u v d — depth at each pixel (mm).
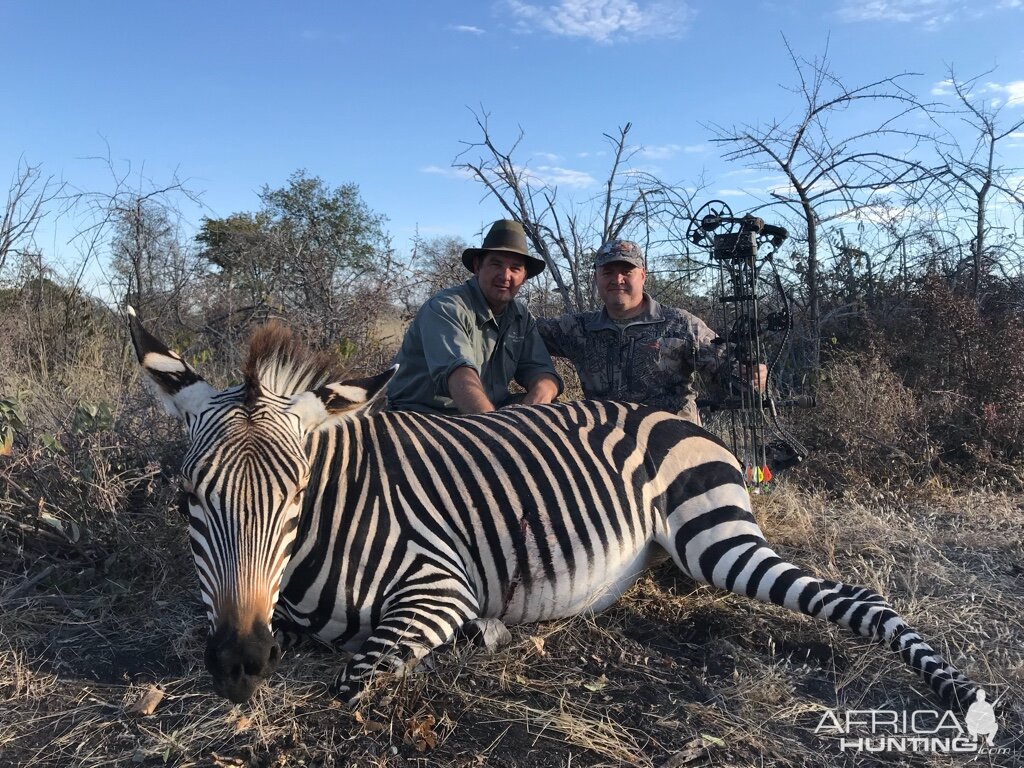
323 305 7945
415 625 2725
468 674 2816
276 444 2389
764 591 3141
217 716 2547
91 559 3574
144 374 2660
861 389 6129
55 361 6855
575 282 8242
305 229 9820
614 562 3236
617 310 4902
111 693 2730
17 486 3596
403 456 3033
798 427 6082
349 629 2859
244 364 2785
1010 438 5695
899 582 3842
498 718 2594
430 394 4430
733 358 4629
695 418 4992
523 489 3115
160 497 3846
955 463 5723
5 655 2885
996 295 8234
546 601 3125
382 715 2527
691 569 3324
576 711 2678
